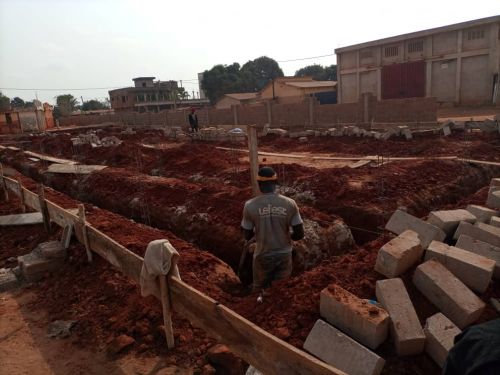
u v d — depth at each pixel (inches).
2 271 235.5
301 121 943.0
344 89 1485.0
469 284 147.6
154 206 359.9
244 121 1089.4
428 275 142.3
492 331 58.4
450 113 1034.1
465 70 1153.4
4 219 325.4
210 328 131.6
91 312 186.4
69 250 242.2
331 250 267.4
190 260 228.1
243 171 438.6
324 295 137.5
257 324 148.7
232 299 189.0
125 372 145.3
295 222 177.0
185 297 140.6
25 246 284.4
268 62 3157.0
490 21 1061.1
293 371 101.0
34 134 1205.7
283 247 177.8
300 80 1878.7
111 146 694.5
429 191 353.7
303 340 135.3
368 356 116.3
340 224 283.6
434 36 1198.3
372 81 1387.8
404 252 151.8
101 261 226.5
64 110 2832.2
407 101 748.6
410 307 130.6
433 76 1226.0
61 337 170.4
